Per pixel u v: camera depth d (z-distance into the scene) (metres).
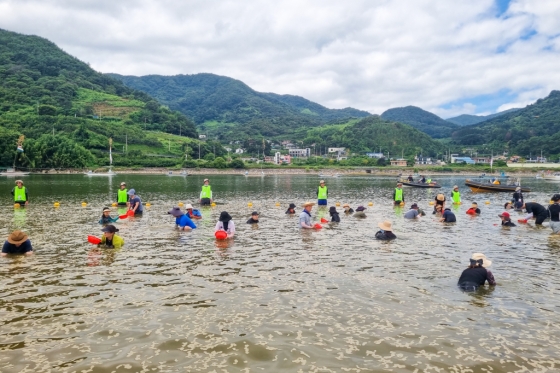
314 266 11.72
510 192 51.28
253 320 7.71
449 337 7.07
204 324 7.51
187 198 36.50
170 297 8.96
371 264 12.01
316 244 14.98
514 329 7.43
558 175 116.38
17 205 26.81
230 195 41.69
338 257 12.89
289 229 18.50
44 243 14.78
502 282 10.34
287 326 7.44
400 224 20.44
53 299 8.78
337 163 176.00
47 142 117.94
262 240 15.71
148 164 137.50
